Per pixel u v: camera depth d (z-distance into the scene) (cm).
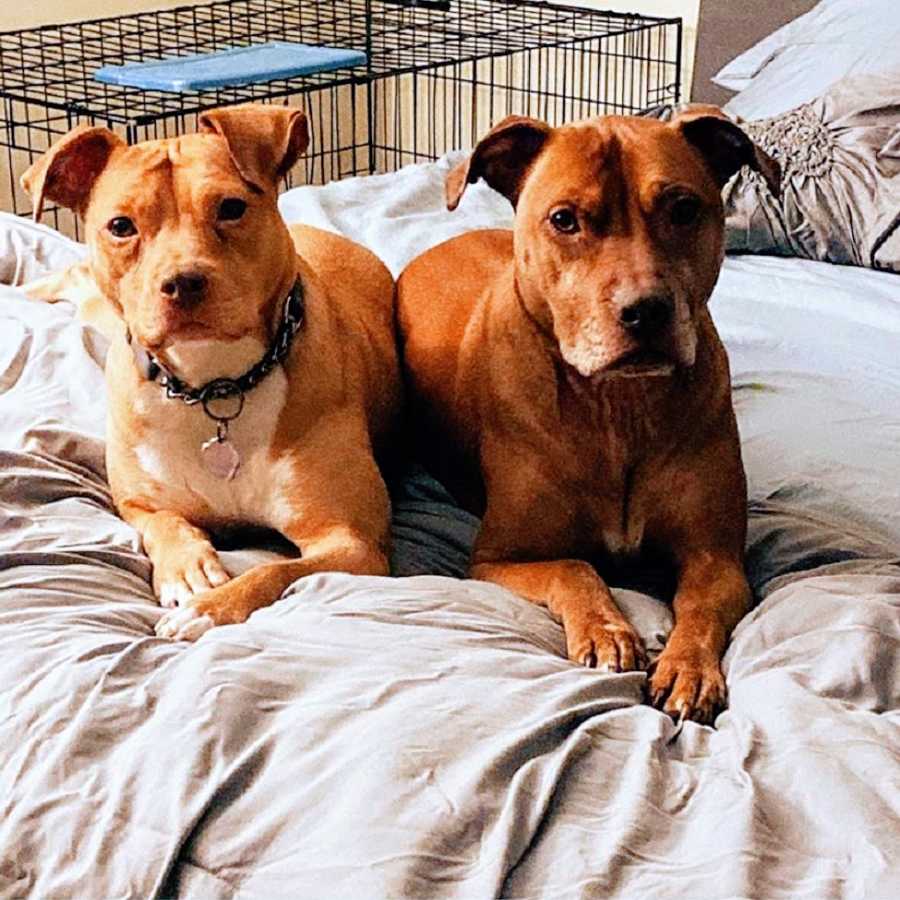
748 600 142
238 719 112
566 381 146
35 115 302
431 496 173
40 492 153
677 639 133
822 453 167
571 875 100
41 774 110
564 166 142
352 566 144
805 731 113
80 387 174
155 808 107
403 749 107
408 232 223
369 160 347
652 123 145
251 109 146
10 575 137
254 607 135
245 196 142
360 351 164
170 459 150
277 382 148
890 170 215
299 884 101
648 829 104
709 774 110
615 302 136
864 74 229
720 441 149
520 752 108
